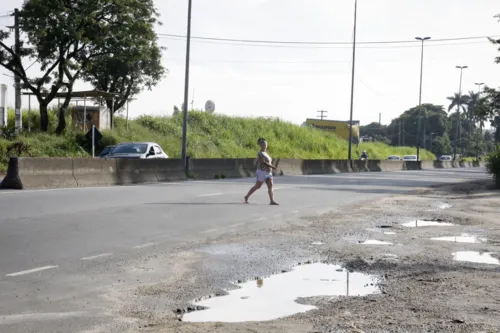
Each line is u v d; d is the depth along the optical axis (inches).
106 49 1620.3
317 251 384.5
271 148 2488.9
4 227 453.1
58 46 1546.5
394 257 365.4
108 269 318.7
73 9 1528.1
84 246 385.4
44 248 372.8
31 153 1349.7
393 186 1134.4
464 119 6412.4
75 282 286.5
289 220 549.6
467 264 344.5
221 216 566.6
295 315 231.0
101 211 573.9
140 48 1626.5
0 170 1183.6
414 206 710.5
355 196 851.4
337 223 533.3
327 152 2839.6
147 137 1909.4
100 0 1507.1
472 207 700.7
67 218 514.9
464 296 262.5
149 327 214.4
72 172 884.6
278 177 1423.5
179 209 613.0
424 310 237.0
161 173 1113.4
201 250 383.9
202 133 2253.9
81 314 231.8
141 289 275.6
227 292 272.8
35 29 1467.8
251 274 313.3
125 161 1007.6
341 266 337.4
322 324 216.5
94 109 1754.4
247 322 220.4
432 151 5979.3
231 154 2164.1
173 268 325.7
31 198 669.9
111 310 238.4
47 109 1787.6
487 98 1311.5
